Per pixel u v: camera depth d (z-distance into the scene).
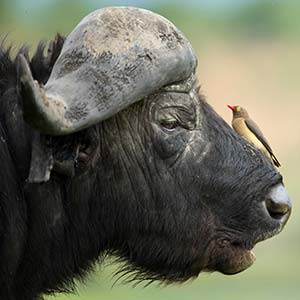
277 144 112.06
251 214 27.52
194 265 27.64
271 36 143.50
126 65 25.41
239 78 128.88
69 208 26.64
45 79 26.38
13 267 26.27
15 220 25.95
